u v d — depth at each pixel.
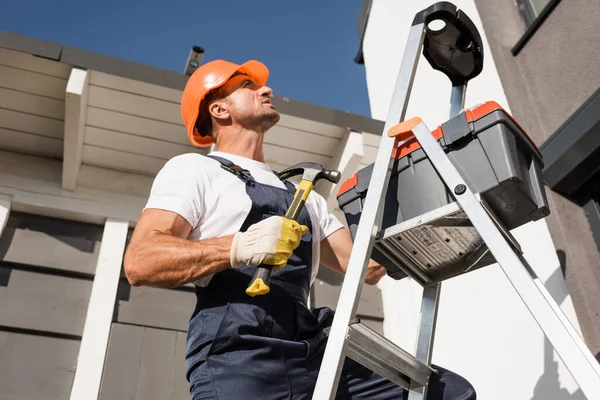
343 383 1.49
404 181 1.52
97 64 3.09
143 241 1.47
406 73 1.63
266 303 1.46
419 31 1.69
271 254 1.34
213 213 1.60
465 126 1.42
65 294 3.08
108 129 3.34
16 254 3.13
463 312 2.69
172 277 1.40
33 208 3.30
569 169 2.25
